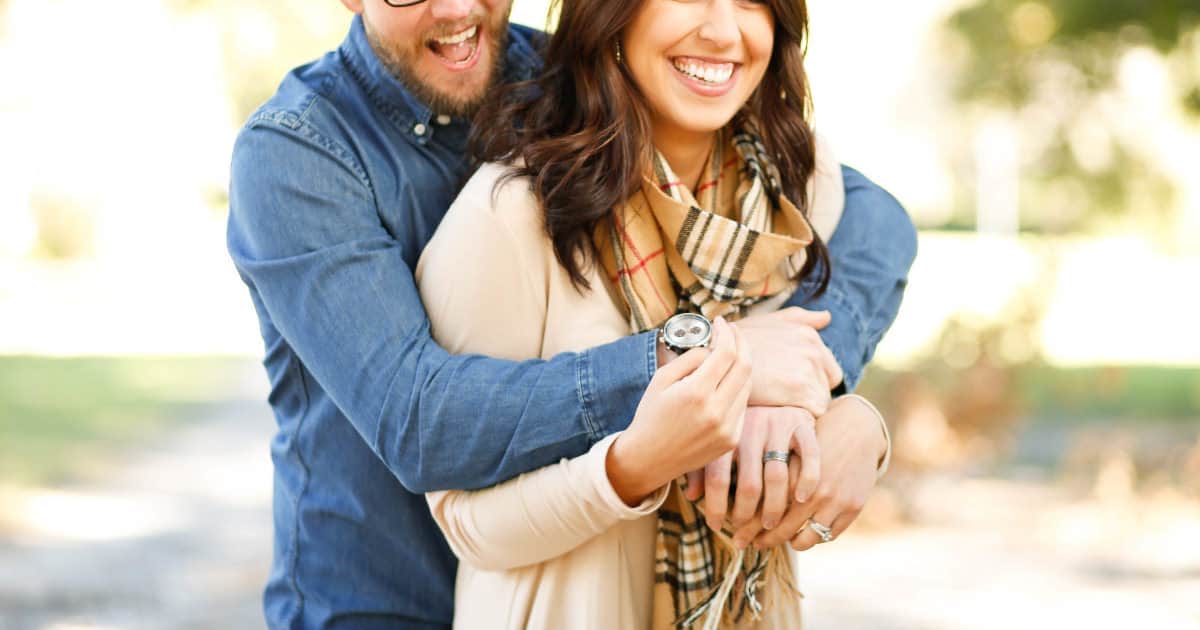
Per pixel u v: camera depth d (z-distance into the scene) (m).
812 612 6.46
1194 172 10.59
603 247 2.00
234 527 8.63
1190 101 9.63
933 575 7.17
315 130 2.05
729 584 1.92
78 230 26.91
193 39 19.22
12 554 7.87
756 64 2.01
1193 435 10.23
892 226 2.31
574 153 1.95
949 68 10.81
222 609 6.70
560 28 2.04
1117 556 7.53
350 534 2.18
